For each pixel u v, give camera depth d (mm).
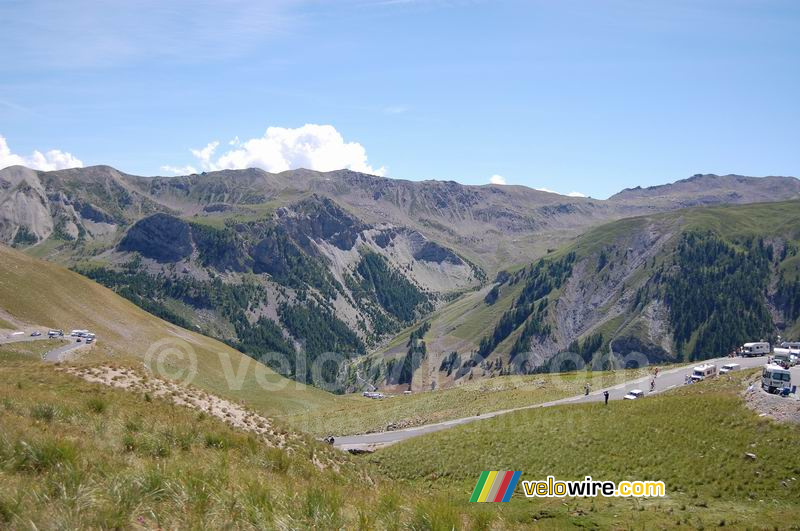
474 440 47875
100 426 17328
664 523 25750
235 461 18062
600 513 28031
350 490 17703
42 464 11859
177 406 27672
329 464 27281
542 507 29859
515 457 41969
